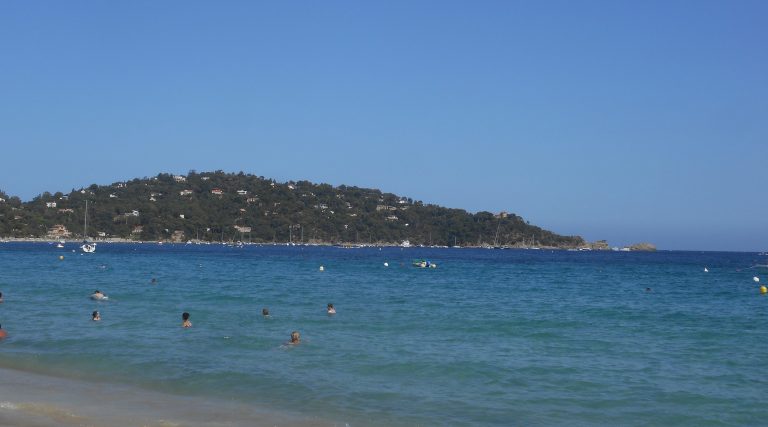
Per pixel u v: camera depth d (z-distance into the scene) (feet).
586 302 127.34
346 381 56.39
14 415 45.29
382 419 46.19
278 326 85.92
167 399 50.65
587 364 64.18
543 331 84.89
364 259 394.52
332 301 120.37
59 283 157.58
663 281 209.56
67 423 43.68
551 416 47.60
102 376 57.98
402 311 104.94
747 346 75.00
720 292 159.84
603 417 47.55
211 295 128.77
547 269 298.15
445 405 49.83
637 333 84.33
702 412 48.91
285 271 234.79
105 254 385.91
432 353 68.28
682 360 66.64
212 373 58.65
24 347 69.92
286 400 50.62
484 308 112.06
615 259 513.45
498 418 46.93
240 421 44.93
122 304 110.11
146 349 69.10
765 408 49.88
